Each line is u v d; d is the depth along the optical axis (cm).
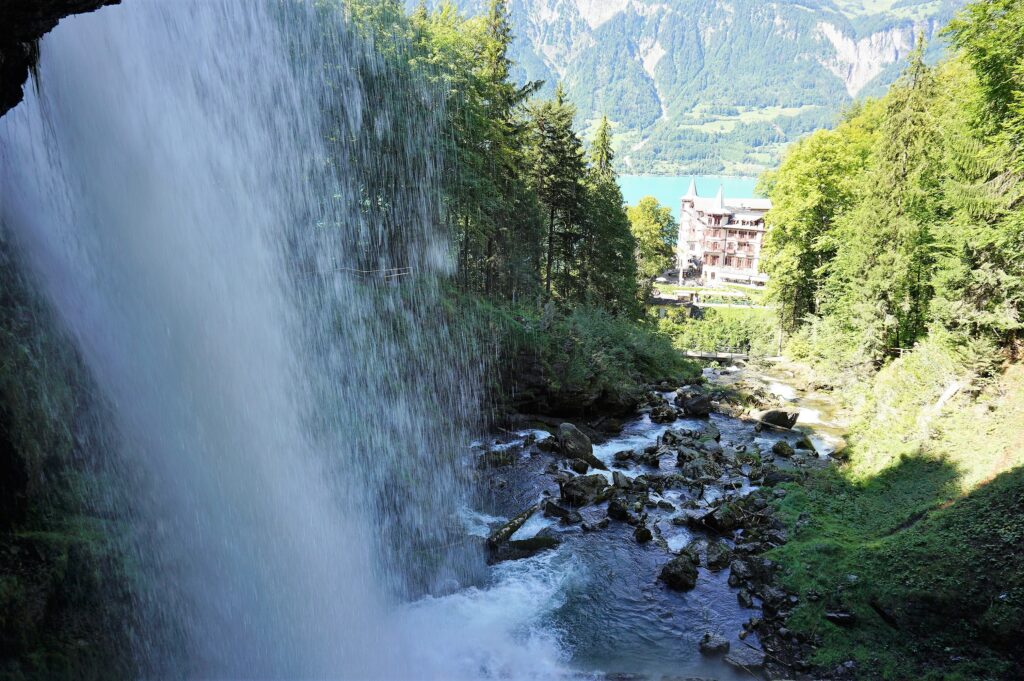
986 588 1142
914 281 2802
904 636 1142
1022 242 1939
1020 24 1919
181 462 1189
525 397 2473
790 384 3525
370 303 2200
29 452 888
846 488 1820
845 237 3462
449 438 2100
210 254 1477
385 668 1091
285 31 1942
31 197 1066
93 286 1151
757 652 1159
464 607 1270
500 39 3394
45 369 981
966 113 2323
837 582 1293
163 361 1254
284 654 1077
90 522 945
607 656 1148
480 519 1644
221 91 1597
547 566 1434
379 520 1513
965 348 2019
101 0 845
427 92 2603
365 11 2425
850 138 4081
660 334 4462
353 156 2417
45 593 804
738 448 2289
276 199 1862
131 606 920
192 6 1495
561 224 4384
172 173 1382
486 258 3472
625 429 2552
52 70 1112
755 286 9831
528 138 4103
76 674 809
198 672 980
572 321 3075
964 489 1483
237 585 1113
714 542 1525
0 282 976
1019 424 1634
